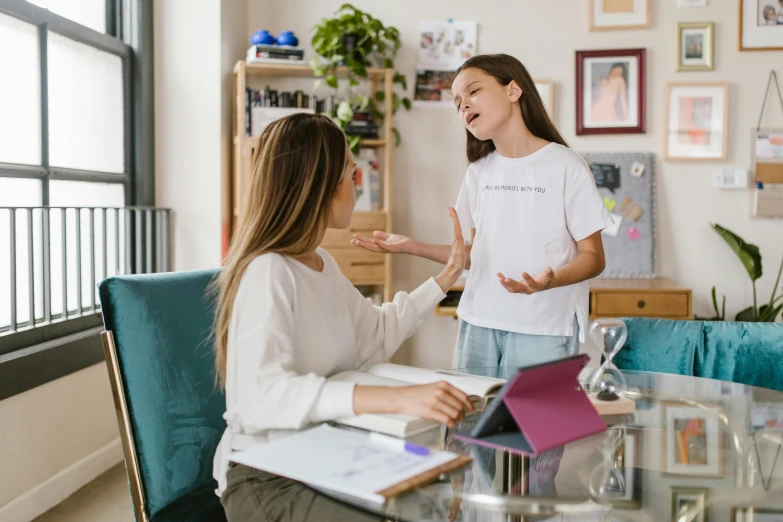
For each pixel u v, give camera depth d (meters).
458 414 1.11
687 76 3.73
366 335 1.51
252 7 3.79
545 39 3.77
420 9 3.79
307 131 1.29
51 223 2.76
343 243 3.57
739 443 1.19
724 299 3.67
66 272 2.68
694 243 3.77
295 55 3.47
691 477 1.04
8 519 2.28
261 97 3.50
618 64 3.74
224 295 1.30
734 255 3.75
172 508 1.45
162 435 1.47
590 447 1.14
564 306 1.90
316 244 1.32
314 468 0.99
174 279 1.58
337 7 3.79
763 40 3.67
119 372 1.46
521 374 1.06
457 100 1.94
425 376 1.35
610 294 3.37
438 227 3.88
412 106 3.83
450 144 3.84
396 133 3.73
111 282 1.47
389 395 1.13
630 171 3.74
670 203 3.76
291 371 1.19
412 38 3.81
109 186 3.17
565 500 0.95
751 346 2.04
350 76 3.53
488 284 1.96
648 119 3.76
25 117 2.57
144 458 1.45
